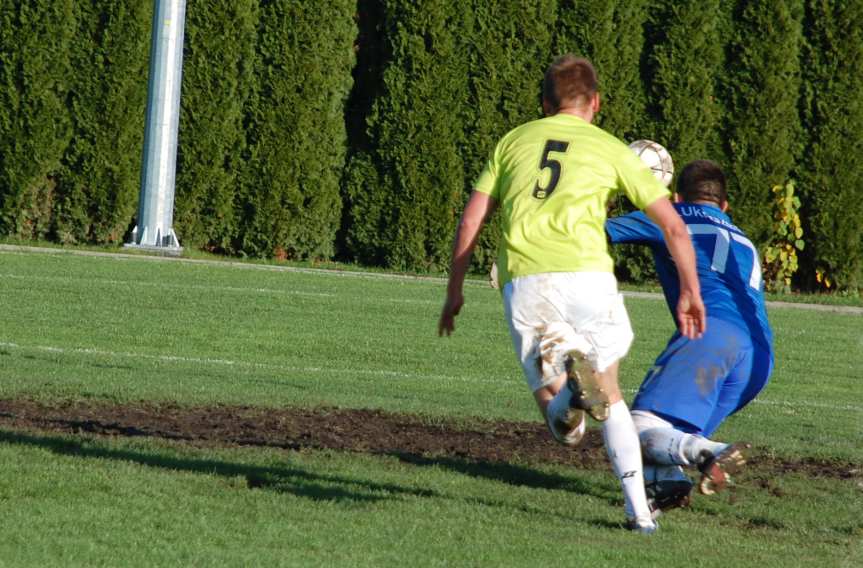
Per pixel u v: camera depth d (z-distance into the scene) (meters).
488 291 74.38
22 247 82.69
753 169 85.56
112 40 86.44
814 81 85.75
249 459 25.09
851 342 58.56
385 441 28.88
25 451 24.17
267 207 88.38
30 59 85.69
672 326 60.38
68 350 42.25
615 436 20.52
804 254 88.00
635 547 19.12
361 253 90.25
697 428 21.92
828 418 37.25
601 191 19.25
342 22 88.19
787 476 27.17
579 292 18.88
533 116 87.38
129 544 17.59
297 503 20.97
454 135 88.00
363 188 89.38
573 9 86.31
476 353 48.19
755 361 22.50
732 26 86.06
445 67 87.38
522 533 19.70
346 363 44.06
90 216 88.38
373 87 90.81
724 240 23.27
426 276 85.31
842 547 20.64
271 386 36.38
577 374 18.02
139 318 51.81
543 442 29.97
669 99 85.94
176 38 79.19
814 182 86.19
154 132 80.38
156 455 24.94
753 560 18.94
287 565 16.86
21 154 86.75
